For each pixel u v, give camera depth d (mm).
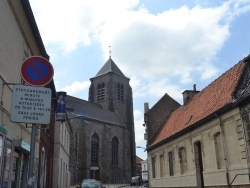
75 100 73500
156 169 27312
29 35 12734
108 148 72625
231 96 15055
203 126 17594
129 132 83938
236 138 14188
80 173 64688
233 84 16531
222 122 15477
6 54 9859
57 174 27781
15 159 11578
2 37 9352
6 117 9789
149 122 32531
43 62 5492
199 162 18625
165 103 33438
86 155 66312
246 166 13273
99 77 86562
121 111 84312
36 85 5402
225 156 15070
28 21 11977
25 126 12516
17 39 11336
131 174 79875
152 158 29031
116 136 76562
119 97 85125
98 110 76250
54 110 26531
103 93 84688
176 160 21922
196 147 18891
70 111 64750
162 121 32438
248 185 13109
